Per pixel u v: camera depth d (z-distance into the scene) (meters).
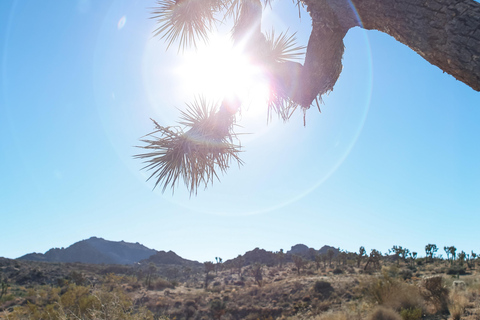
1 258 75.69
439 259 69.31
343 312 14.11
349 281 35.19
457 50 1.54
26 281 60.47
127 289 44.47
